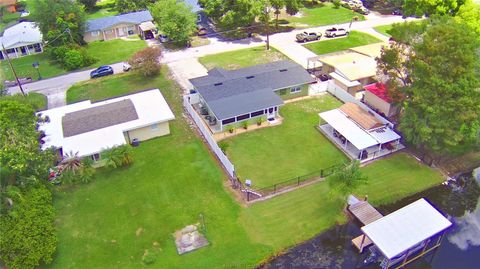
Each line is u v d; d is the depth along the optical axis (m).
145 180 36.16
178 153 39.62
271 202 33.34
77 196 34.50
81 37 67.12
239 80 47.12
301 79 48.03
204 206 33.06
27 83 56.06
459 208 33.88
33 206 29.50
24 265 26.39
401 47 37.69
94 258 28.77
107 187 35.47
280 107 47.06
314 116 45.09
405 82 38.38
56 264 28.30
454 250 30.61
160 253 29.06
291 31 70.81
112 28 69.94
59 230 31.05
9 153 30.38
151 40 69.19
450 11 59.28
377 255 29.33
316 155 38.81
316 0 86.00
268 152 39.38
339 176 31.92
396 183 35.66
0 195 28.36
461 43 33.16
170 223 31.53
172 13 63.03
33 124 36.12
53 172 35.88
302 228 31.20
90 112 42.19
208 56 61.41
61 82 56.00
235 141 41.06
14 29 70.88
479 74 34.91
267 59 59.66
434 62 33.84
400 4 78.38
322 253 29.58
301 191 34.47
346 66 50.78
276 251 29.48
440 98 34.56
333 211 32.59
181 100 49.38
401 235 28.11
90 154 36.84
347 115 41.72
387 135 38.88
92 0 90.94
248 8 63.41
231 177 36.12
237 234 30.53
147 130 41.44
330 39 66.81
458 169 37.84
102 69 56.72
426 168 37.41
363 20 75.88
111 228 31.20
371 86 47.25
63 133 39.50
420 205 30.44
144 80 54.78
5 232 27.02
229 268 28.14
